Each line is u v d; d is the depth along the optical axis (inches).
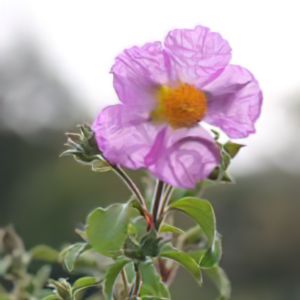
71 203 66.2
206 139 14.2
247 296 71.9
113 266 15.0
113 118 14.4
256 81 14.7
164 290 15.3
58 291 16.0
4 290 19.9
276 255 74.6
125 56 14.6
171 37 14.7
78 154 14.9
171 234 17.4
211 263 15.2
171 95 14.6
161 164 14.1
